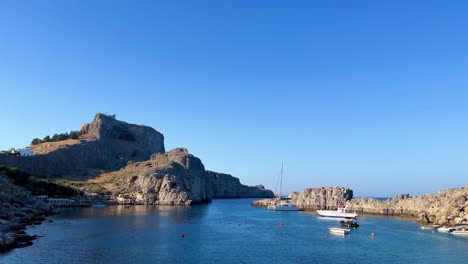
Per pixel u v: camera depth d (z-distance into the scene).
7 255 74.00
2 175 191.38
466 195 149.88
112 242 92.94
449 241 105.31
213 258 80.00
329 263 78.19
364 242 102.94
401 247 95.88
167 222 140.25
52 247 83.50
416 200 185.38
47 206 167.88
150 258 77.88
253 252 87.19
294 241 103.50
